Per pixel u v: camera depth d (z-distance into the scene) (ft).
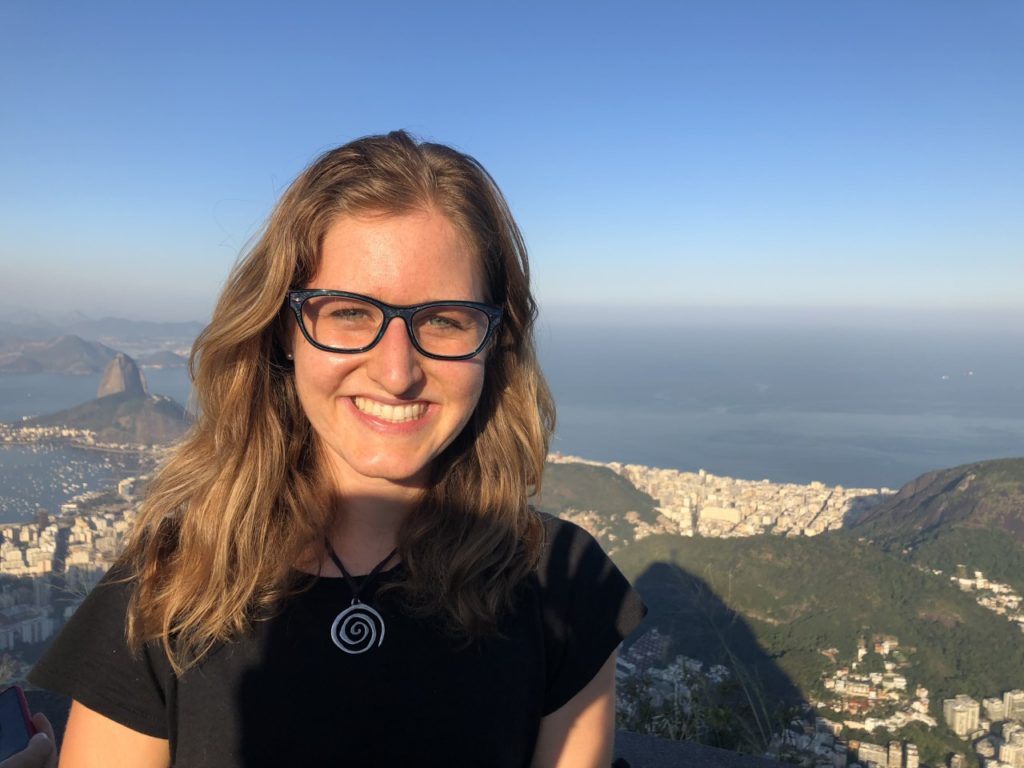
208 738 1.62
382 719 1.63
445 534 1.76
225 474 1.71
